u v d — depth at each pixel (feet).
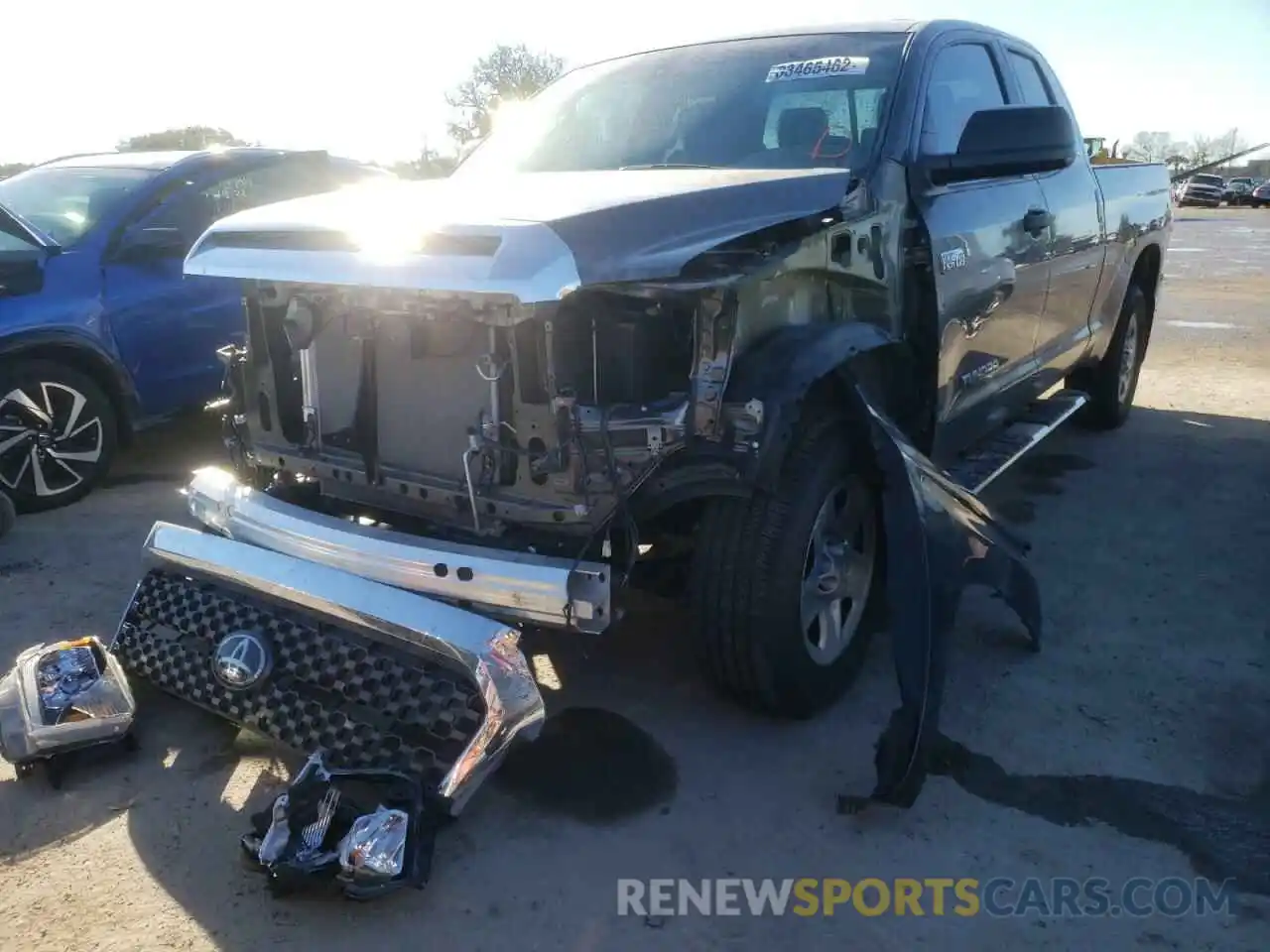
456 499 9.71
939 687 9.27
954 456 13.73
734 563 9.64
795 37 13.71
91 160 20.88
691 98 13.26
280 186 21.61
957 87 13.60
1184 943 7.95
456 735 8.77
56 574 14.49
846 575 10.84
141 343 18.28
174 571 11.00
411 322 9.57
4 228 17.31
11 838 9.02
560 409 8.84
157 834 9.08
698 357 8.71
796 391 8.85
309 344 10.19
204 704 10.27
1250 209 155.33
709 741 10.49
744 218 9.59
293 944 7.85
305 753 9.45
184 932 7.97
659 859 8.82
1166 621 13.20
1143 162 21.76
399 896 8.34
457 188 11.14
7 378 16.63
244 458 11.68
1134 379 22.66
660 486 9.09
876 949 7.88
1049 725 10.81
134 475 19.39
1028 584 11.60
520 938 7.93
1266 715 11.03
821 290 10.23
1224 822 9.32
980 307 12.96
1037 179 15.19
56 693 10.06
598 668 11.89
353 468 10.43
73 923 8.04
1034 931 8.07
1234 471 19.54
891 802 9.00
